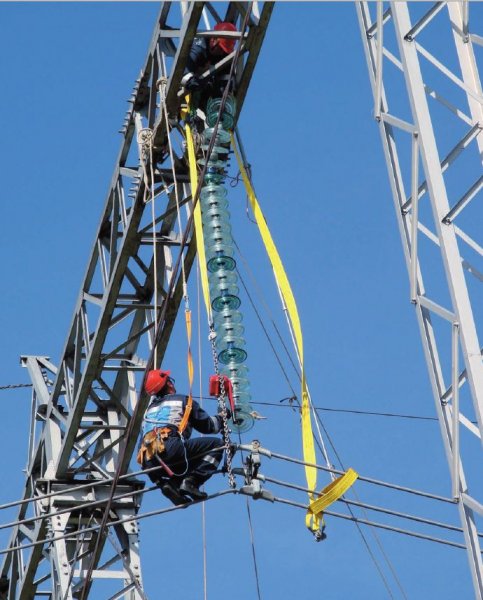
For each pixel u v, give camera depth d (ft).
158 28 131.54
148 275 140.87
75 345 150.00
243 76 128.47
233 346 116.16
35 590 164.66
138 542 151.84
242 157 128.57
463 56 104.32
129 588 148.87
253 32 126.62
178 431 109.81
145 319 147.74
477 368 94.17
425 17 101.55
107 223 143.95
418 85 100.53
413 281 98.68
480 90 102.78
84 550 157.38
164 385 114.01
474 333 94.94
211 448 110.22
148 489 114.52
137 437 149.69
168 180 134.82
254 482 109.09
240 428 112.57
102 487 152.87
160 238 137.80
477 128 100.78
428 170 98.48
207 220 123.54
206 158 117.29
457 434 94.84
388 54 104.42
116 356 150.20
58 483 153.07
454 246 96.78
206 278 116.26
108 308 140.97
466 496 94.27
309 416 111.96
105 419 153.28
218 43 128.26
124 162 139.95
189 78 128.77
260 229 120.88
